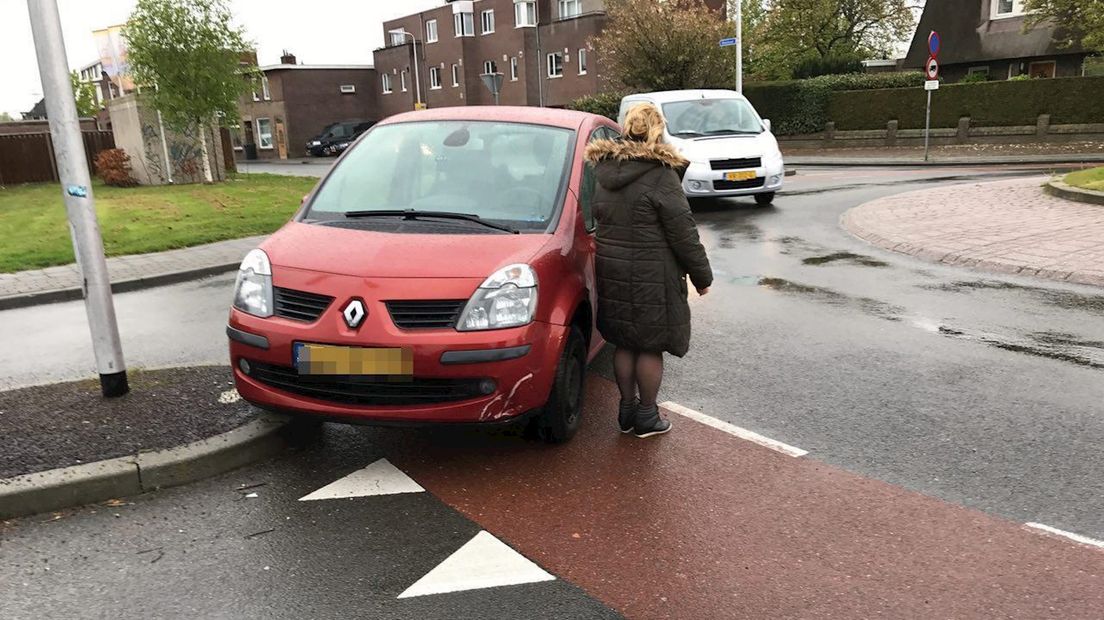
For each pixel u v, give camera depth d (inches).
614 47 1228.5
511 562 129.9
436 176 193.9
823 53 1601.9
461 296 154.2
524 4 1877.5
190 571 128.8
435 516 145.9
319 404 157.0
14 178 1079.6
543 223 179.5
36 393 198.8
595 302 190.9
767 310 291.3
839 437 177.5
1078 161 875.4
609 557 131.2
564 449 174.1
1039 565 126.3
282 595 121.9
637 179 164.2
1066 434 175.5
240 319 162.9
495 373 153.5
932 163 932.0
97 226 188.2
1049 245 374.0
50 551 135.6
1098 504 144.9
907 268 357.4
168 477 158.9
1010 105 1060.5
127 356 261.0
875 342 248.5
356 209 187.9
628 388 179.3
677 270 168.2
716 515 144.1
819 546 133.2
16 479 149.8
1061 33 1215.6
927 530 137.4
